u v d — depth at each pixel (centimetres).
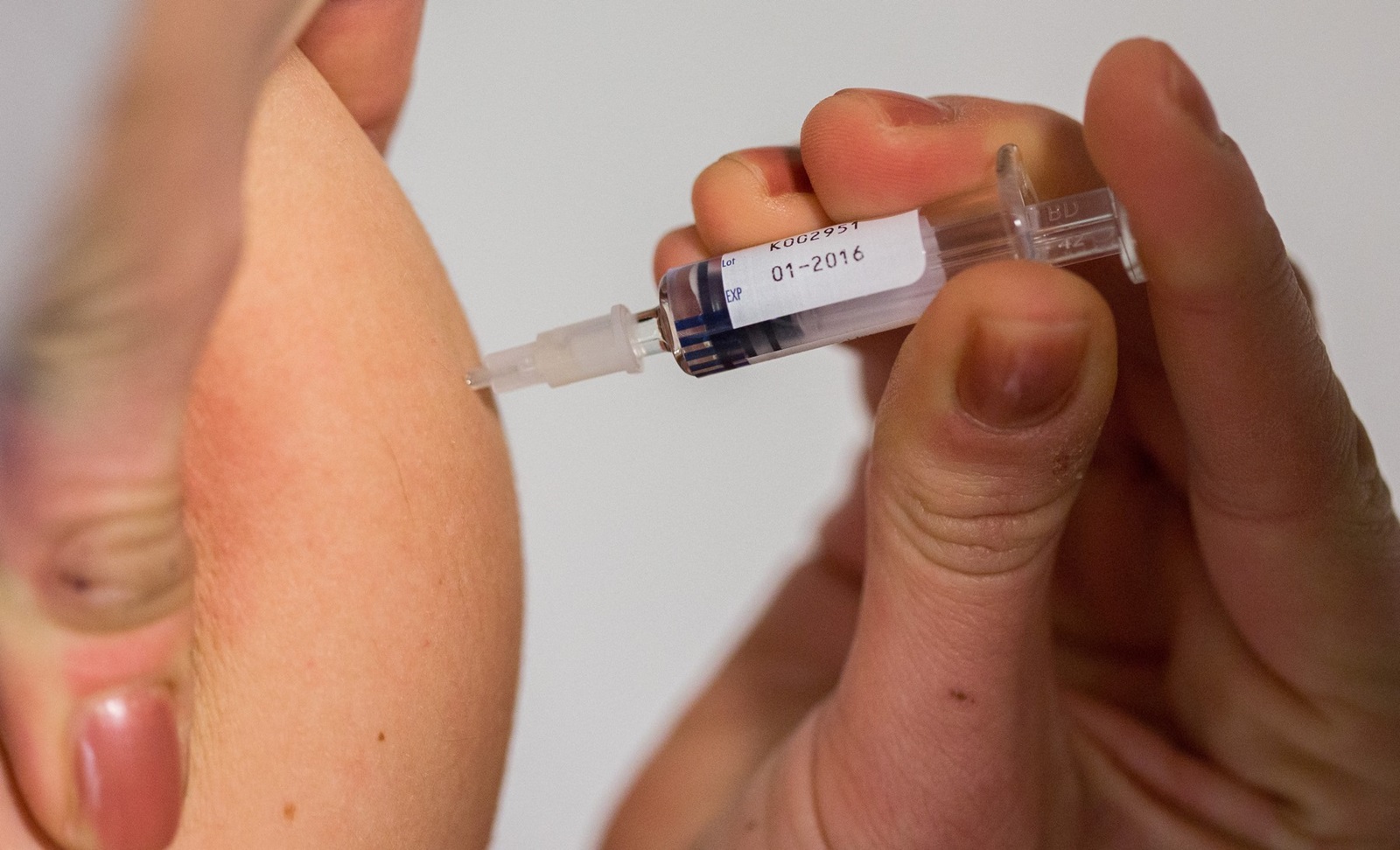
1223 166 26
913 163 29
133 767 23
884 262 28
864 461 34
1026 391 26
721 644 40
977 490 26
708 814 32
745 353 29
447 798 26
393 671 25
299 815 25
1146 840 31
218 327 25
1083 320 25
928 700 28
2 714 23
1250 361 27
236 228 22
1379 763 30
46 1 20
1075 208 28
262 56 22
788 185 31
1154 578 32
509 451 28
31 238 21
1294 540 29
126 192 21
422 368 27
